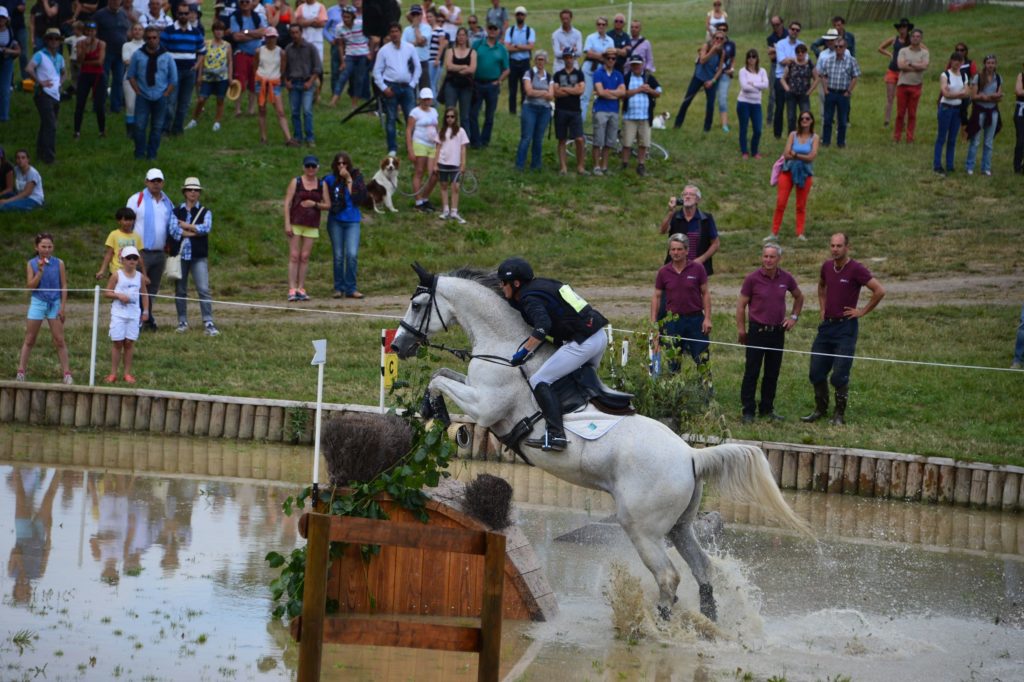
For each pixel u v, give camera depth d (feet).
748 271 72.90
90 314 64.49
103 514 37.50
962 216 81.56
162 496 40.42
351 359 58.18
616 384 39.50
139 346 58.70
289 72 85.35
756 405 53.06
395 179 78.79
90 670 24.48
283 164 83.56
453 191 78.07
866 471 46.78
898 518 43.52
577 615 31.19
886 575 36.06
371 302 66.85
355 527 21.49
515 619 30.58
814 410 53.42
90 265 69.31
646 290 69.26
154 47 80.74
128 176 79.20
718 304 66.80
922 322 63.41
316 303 66.44
